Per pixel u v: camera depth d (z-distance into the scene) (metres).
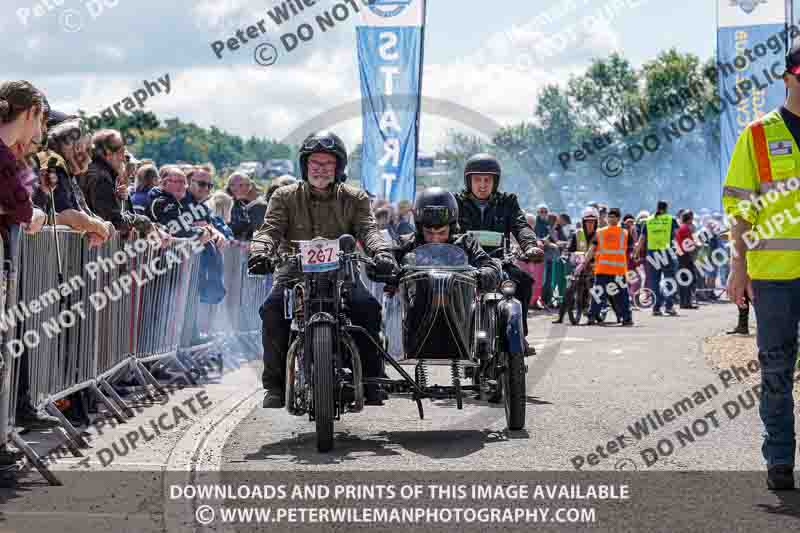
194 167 15.13
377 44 21.03
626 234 25.75
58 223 9.66
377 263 9.52
